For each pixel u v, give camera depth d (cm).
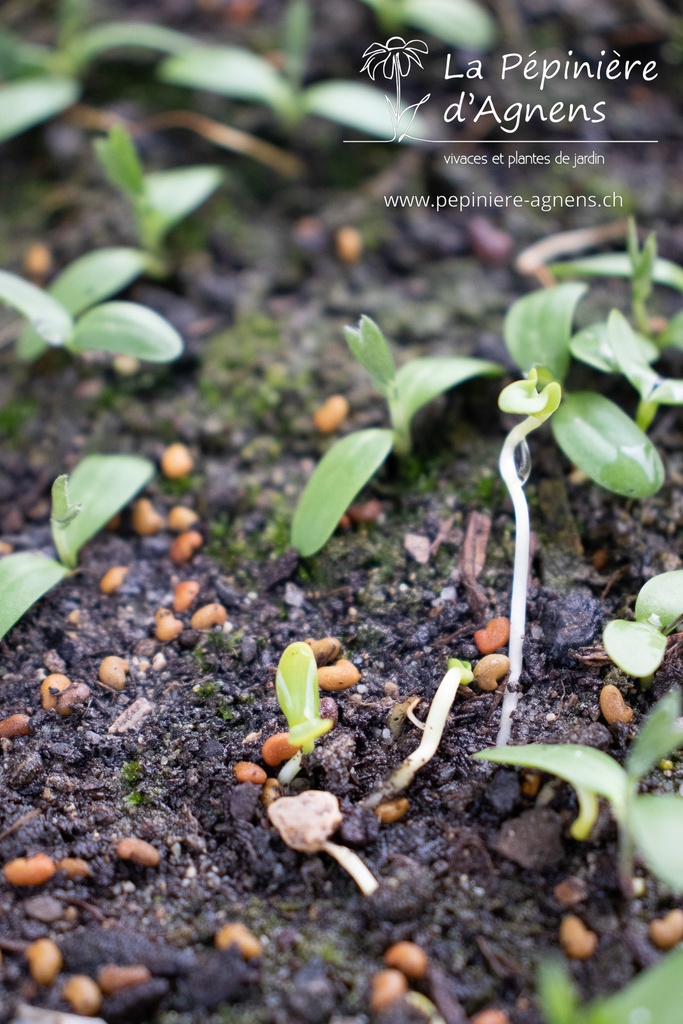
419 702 13
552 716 13
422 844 12
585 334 14
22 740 13
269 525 14
